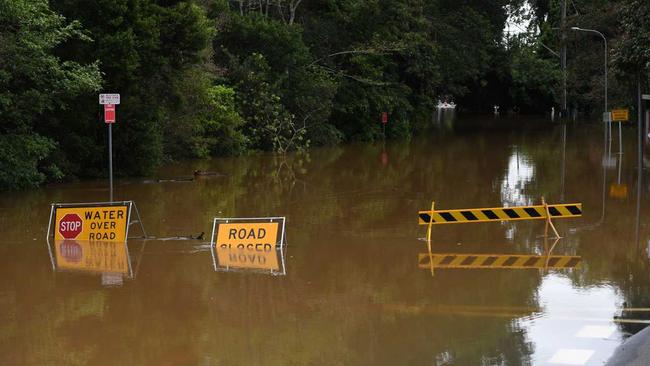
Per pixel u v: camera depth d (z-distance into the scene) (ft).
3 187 79.36
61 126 86.99
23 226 59.57
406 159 126.31
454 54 207.82
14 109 74.18
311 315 36.50
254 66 145.28
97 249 51.24
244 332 33.91
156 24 84.58
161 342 32.50
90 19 81.82
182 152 120.98
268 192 82.58
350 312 36.96
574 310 36.68
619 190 82.99
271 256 49.80
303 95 154.10
